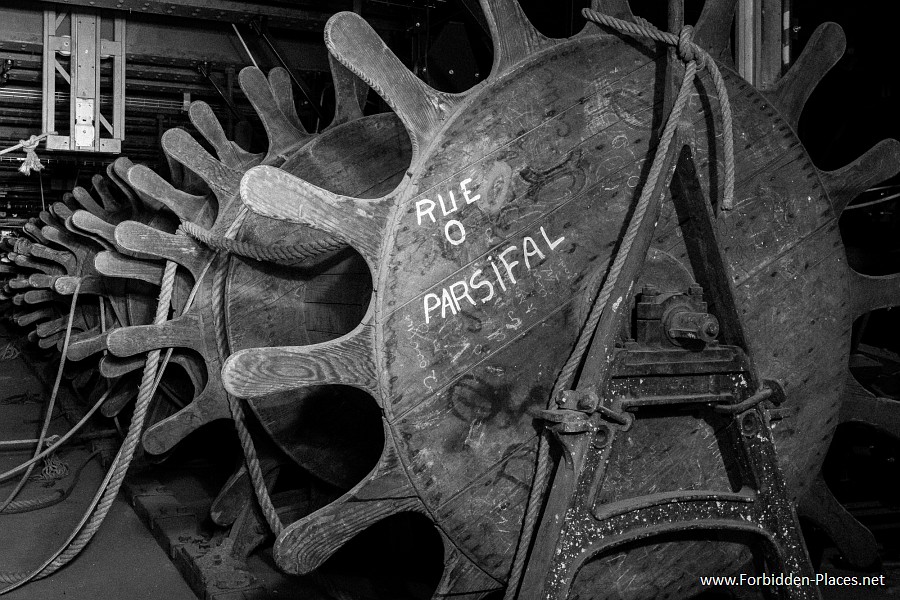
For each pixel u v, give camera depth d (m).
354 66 1.99
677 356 2.23
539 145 2.25
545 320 2.28
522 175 2.23
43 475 4.95
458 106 2.14
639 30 2.31
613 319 2.14
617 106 2.37
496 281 2.21
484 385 2.21
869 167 2.83
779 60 3.31
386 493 2.14
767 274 2.66
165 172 6.59
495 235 2.20
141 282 4.89
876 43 4.46
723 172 2.56
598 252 2.35
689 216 2.40
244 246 2.94
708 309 2.40
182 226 3.34
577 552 2.06
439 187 2.12
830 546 3.54
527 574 2.08
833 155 4.79
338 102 3.55
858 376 3.79
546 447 2.20
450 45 4.33
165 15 5.11
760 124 2.66
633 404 2.15
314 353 2.00
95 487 4.82
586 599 2.34
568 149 2.29
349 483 3.47
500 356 2.22
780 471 2.34
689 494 2.21
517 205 2.23
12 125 6.67
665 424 2.41
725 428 2.43
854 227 4.43
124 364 3.74
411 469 2.15
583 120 2.32
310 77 5.53
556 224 2.28
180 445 5.51
